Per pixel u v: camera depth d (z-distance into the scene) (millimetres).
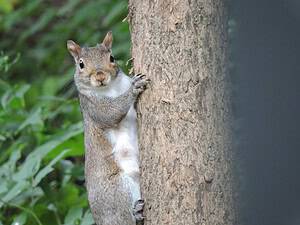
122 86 8680
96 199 8578
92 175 8680
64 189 10617
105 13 16156
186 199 6832
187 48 6887
